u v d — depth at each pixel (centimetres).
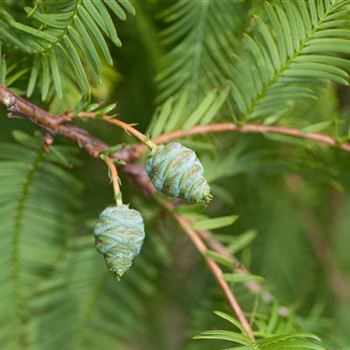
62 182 51
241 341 45
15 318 51
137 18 52
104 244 45
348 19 47
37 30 46
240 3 50
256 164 53
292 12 47
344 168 53
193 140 52
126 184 54
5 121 52
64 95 48
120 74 53
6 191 50
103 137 54
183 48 51
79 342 53
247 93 49
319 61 47
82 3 46
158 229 54
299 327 49
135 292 55
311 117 53
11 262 51
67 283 53
